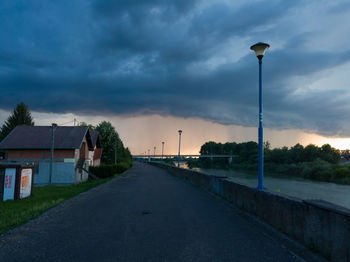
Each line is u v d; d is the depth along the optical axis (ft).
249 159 387.14
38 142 80.79
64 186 70.54
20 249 14.80
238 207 28.91
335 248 12.74
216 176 42.57
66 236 17.43
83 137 83.82
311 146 285.64
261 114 26.30
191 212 26.27
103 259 13.32
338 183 170.19
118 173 106.42
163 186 55.11
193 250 14.83
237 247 15.39
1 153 81.25
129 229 19.38
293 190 127.85
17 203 36.50
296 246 15.51
